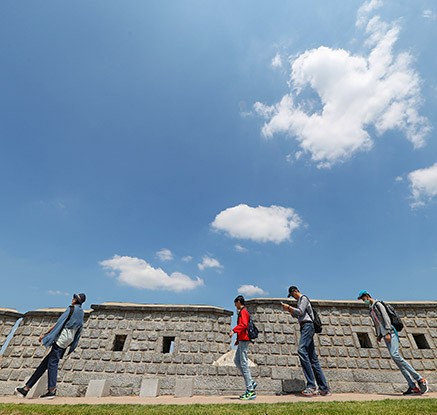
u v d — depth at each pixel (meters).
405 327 8.73
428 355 8.10
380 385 7.21
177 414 3.82
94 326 9.59
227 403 4.96
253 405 4.51
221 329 9.79
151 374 8.49
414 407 3.87
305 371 5.95
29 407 4.34
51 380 5.91
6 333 9.88
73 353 8.96
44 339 6.06
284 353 8.30
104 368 8.62
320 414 3.64
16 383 8.63
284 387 6.95
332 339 8.45
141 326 9.63
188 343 9.27
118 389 7.46
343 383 7.25
